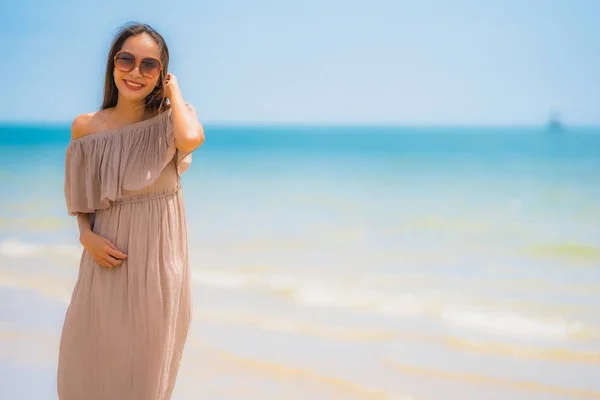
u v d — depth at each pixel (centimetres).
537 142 4803
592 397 522
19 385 511
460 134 7006
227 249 1198
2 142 4581
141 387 328
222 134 7125
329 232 1409
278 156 3766
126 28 322
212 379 546
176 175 338
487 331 700
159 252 328
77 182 328
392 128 10694
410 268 1052
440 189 2203
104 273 325
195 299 827
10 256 1063
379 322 729
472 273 1012
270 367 573
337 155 3869
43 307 751
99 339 326
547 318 750
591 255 1146
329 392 521
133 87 320
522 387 541
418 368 578
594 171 2650
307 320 731
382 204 1877
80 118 329
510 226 1484
